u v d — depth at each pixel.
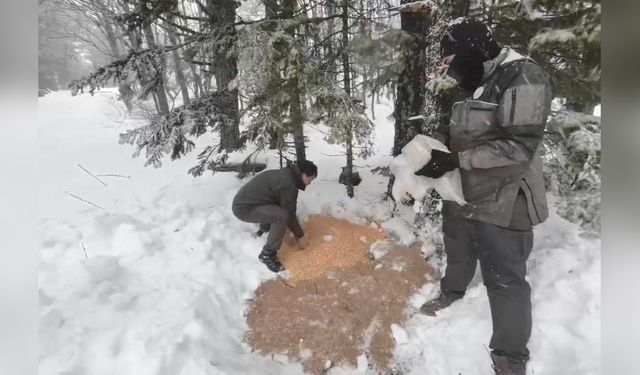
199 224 3.79
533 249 3.26
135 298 2.97
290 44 3.53
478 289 2.96
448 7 3.01
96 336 2.54
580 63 3.12
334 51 4.14
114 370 2.36
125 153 6.95
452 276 2.85
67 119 10.97
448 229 2.75
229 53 3.79
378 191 4.72
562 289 2.76
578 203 3.35
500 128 2.10
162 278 3.21
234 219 4.02
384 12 3.89
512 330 2.23
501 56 2.12
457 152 2.33
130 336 2.56
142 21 4.16
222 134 4.58
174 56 7.48
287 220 3.38
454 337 2.73
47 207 4.42
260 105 3.92
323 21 4.00
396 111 4.18
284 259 3.62
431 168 2.33
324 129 7.38
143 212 4.14
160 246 3.57
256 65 3.50
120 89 4.32
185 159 6.34
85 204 4.53
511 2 3.31
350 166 4.59
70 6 11.48
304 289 3.30
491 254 2.30
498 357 2.30
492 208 2.22
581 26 2.79
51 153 6.88
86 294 2.91
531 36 3.37
